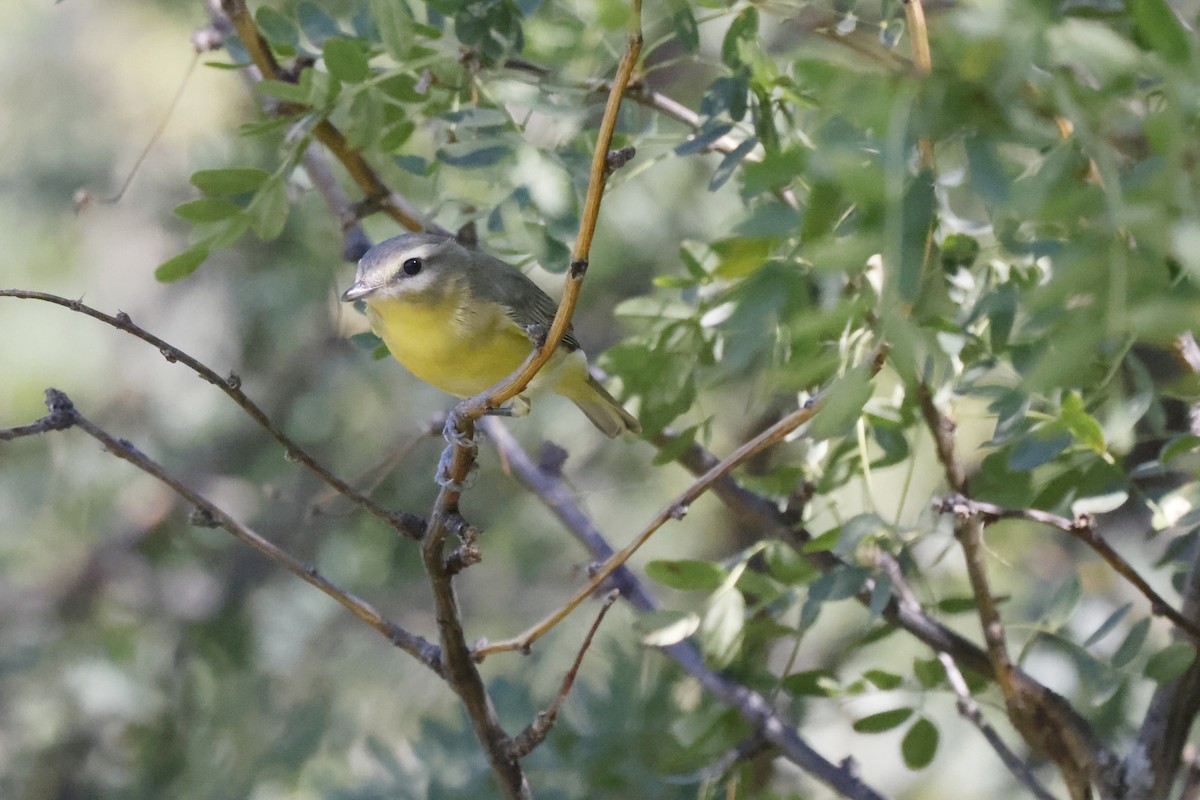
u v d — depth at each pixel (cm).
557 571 1627
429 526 716
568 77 887
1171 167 461
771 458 1082
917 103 493
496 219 816
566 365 1032
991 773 1363
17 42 1750
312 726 1383
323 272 1583
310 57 934
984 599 790
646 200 1439
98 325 1698
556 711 752
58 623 1574
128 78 1716
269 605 1570
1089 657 796
